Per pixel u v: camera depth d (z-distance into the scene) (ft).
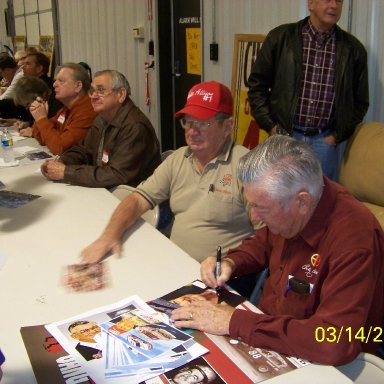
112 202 7.46
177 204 6.69
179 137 15.74
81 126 10.46
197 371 3.45
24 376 3.45
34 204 7.36
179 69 15.02
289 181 3.87
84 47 20.25
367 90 8.83
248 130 11.76
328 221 4.09
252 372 3.44
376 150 7.53
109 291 4.69
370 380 3.65
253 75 9.57
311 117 9.10
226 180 6.24
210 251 6.40
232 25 12.10
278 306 4.43
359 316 3.67
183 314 4.09
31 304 4.48
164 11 14.90
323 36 8.79
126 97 8.68
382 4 8.59
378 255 3.96
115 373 3.44
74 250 5.68
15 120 14.96
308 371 3.46
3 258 5.44
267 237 5.26
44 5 23.40
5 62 20.03
